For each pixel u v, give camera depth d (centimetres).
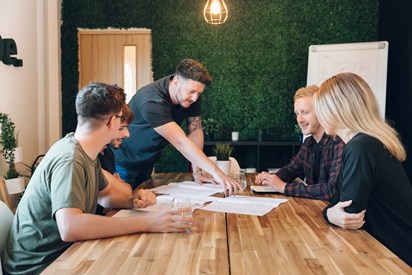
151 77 521
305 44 510
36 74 446
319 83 473
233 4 512
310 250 133
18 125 406
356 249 134
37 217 155
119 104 165
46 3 462
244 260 123
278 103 518
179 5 513
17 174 344
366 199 158
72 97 519
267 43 513
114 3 514
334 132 177
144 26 515
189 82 244
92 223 142
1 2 371
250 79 518
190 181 266
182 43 516
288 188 226
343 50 468
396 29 457
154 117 241
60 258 124
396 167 164
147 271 114
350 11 504
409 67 427
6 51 370
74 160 151
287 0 509
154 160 282
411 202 163
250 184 260
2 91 374
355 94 167
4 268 159
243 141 492
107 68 522
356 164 159
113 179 210
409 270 115
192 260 123
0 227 162
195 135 291
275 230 156
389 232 162
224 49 516
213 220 171
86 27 516
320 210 191
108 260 122
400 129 447
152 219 153
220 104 522
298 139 514
